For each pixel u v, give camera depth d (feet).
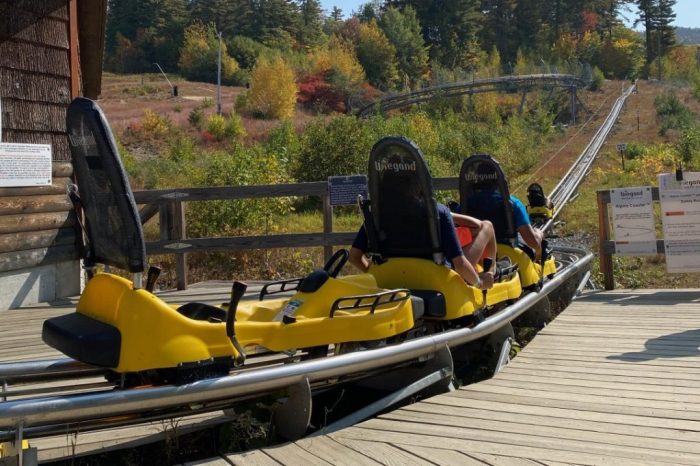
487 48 387.34
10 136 27.09
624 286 33.73
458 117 181.98
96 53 35.01
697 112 173.58
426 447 11.94
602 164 97.19
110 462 12.84
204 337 11.33
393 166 15.99
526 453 11.59
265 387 11.92
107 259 11.73
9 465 10.06
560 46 372.38
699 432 12.48
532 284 21.39
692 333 20.74
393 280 16.42
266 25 398.21
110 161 10.62
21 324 23.66
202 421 13.82
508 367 17.43
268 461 11.52
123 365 10.71
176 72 337.72
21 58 27.55
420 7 359.46
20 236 27.22
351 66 259.19
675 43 416.67
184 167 81.35
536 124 156.35
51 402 10.05
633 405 14.10
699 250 28.53
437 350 15.39
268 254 37.37
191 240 29.96
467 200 21.62
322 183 29.86
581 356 18.39
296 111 208.54
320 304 13.38
